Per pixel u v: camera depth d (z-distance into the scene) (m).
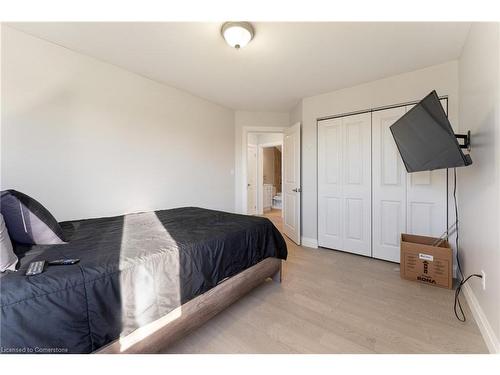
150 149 2.82
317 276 2.42
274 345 1.44
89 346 0.99
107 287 1.06
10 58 1.82
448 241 2.37
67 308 0.94
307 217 3.50
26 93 1.90
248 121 4.12
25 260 1.13
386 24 1.75
